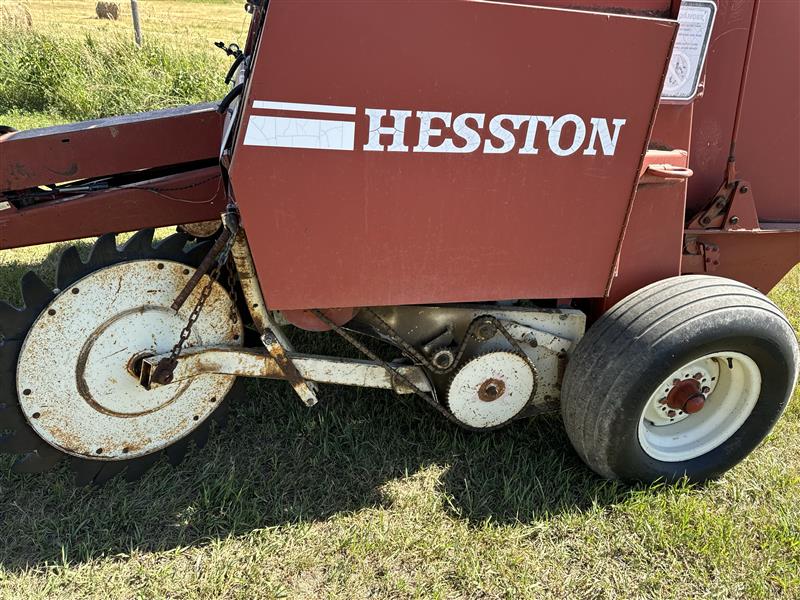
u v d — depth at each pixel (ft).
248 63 8.22
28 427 8.30
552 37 6.77
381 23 6.37
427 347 8.80
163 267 8.26
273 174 6.79
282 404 10.53
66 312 7.96
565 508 8.85
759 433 9.26
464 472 9.45
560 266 8.05
